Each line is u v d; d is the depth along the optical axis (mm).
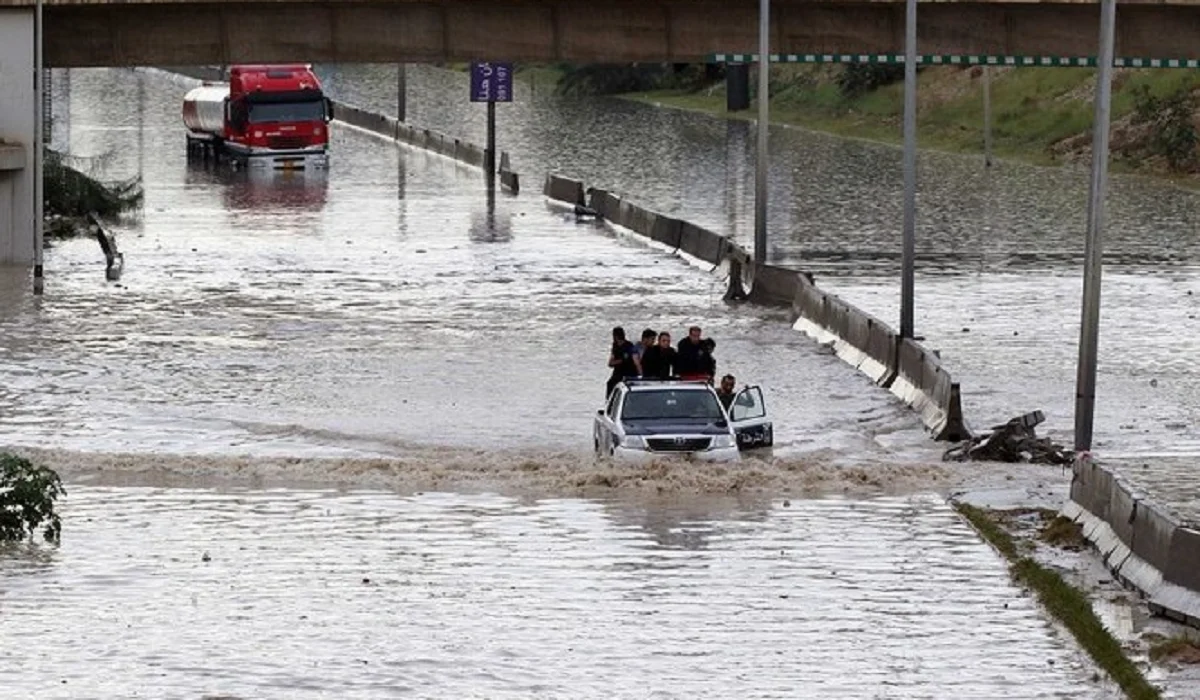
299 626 65438
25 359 118250
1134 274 156500
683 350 101438
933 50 171000
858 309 125250
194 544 76250
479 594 69438
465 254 171250
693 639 64500
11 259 160500
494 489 85750
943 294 146000
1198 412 104438
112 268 153500
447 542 76750
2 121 159375
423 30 170000
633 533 78188
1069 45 171125
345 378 113250
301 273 158250
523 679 60250
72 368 115625
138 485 86375
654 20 171000
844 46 171750
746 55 171125
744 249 167250
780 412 104000
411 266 163125
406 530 78500
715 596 69438
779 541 77062
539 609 67562
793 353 121875
